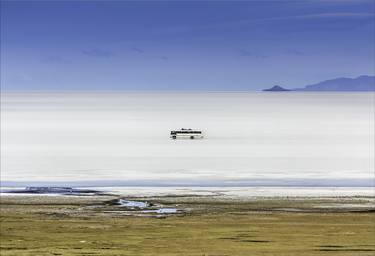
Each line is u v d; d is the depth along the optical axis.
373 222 86.69
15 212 93.62
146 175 137.38
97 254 66.62
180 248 70.38
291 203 100.62
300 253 67.75
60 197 106.12
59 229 81.69
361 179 131.25
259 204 99.81
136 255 66.31
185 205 99.31
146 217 90.69
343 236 77.19
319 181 128.25
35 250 68.50
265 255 66.81
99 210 95.75
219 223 86.12
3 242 73.38
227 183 125.00
